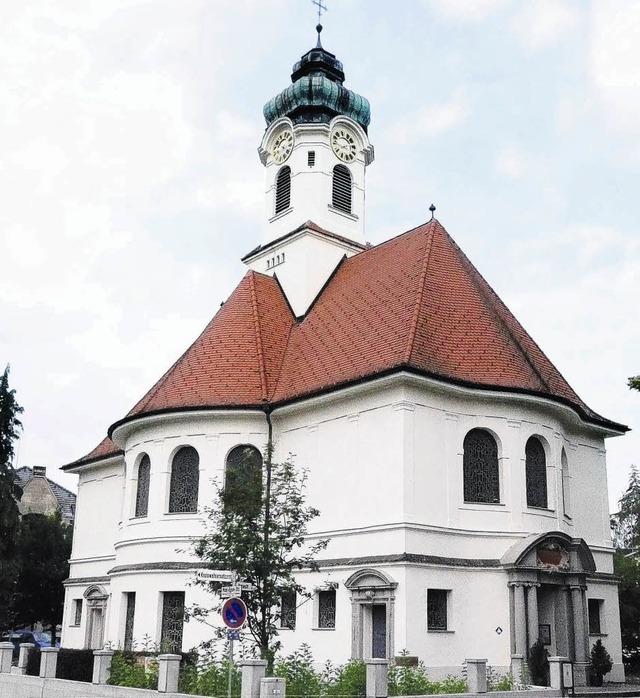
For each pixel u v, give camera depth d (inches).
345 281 1649.9
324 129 1863.9
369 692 808.9
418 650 1113.4
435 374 1214.9
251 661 759.1
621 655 1424.7
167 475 1435.8
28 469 3683.6
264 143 1955.0
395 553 1157.7
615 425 1510.8
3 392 2001.7
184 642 1337.4
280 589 967.6
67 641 1815.9
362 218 1899.6
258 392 1448.1
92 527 1870.1
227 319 1598.2
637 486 2476.6
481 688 875.4
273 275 1803.6
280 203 1904.5
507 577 1199.6
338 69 2001.7
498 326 1380.4
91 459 1883.6
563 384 1476.4
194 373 1489.9
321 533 1289.4
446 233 1549.0
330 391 1298.0
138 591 1396.4
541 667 1125.1
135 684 949.2
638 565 1739.7
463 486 1243.8
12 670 1253.7
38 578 2148.1
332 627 1229.1
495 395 1266.0
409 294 1379.2
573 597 1245.1
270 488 1104.2
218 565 980.6
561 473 1346.0
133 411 1571.1
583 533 1441.9
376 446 1237.7
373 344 1342.3
